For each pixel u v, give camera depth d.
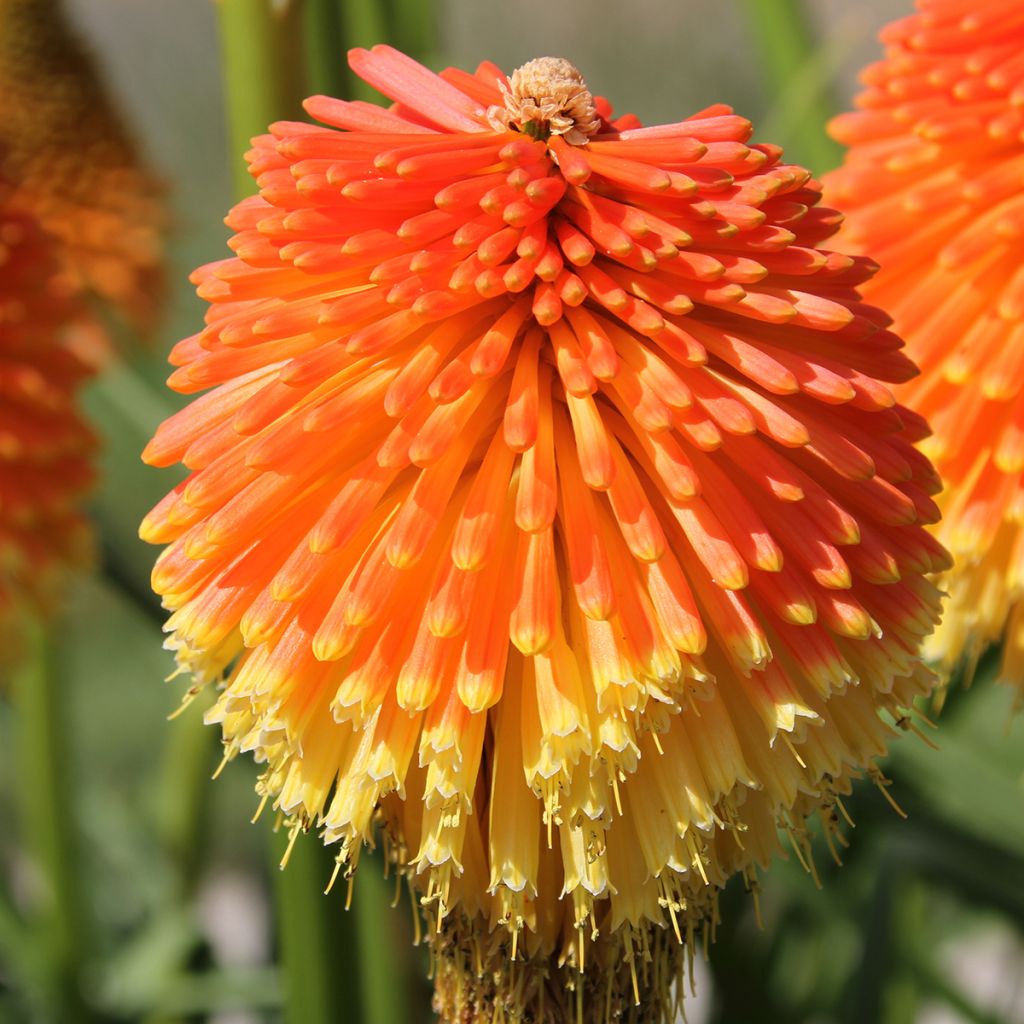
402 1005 0.44
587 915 0.38
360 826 0.37
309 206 0.37
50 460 0.51
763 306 0.37
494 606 0.37
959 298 0.44
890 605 0.38
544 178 0.37
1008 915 0.48
